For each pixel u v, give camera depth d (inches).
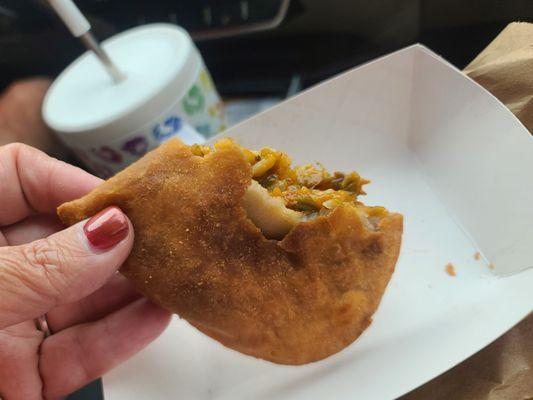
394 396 5.4
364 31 10.3
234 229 5.1
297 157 8.2
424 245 7.3
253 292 5.3
